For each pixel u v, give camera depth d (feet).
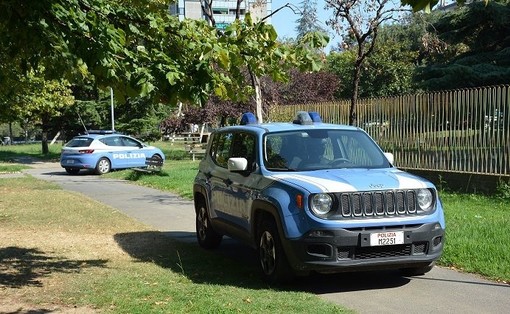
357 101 56.80
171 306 19.20
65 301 20.40
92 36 17.81
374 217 21.02
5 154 136.56
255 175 24.45
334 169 24.07
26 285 22.70
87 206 45.70
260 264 23.38
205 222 30.04
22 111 89.25
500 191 42.70
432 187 22.16
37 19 17.72
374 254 21.08
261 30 20.13
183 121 112.37
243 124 29.27
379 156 25.67
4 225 37.27
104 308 19.39
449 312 19.04
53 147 170.71
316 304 19.26
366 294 21.29
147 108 124.47
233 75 20.99
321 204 20.81
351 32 47.91
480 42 89.81
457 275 23.84
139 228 36.40
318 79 106.73
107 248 30.30
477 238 28.37
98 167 82.12
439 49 56.54
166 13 20.27
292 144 25.13
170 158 107.55
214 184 28.45
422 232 21.40
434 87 83.76
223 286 22.17
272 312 18.29
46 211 42.98
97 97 127.44
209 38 19.07
